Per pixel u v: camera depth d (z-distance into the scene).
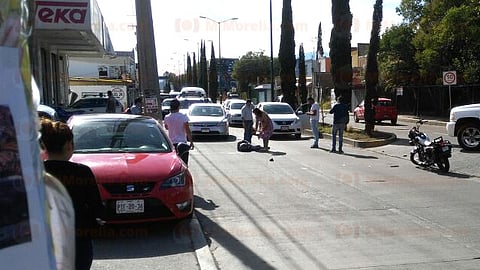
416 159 13.34
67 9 17.05
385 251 5.99
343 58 24.09
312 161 14.48
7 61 1.72
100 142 7.76
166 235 6.75
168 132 9.61
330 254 5.89
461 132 15.70
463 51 31.52
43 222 1.82
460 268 5.37
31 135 1.81
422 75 36.12
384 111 31.03
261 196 9.36
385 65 39.44
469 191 9.77
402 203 8.70
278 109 24.44
